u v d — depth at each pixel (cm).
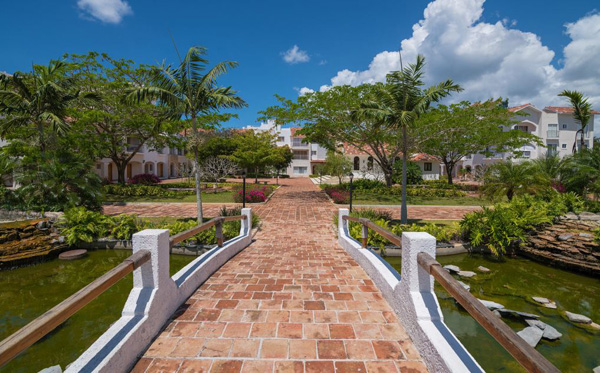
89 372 197
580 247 706
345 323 313
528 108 3150
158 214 1223
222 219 559
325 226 1001
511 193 1138
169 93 801
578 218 886
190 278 393
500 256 792
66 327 427
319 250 679
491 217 807
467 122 1554
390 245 775
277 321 317
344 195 1683
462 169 3322
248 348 267
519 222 812
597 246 680
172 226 818
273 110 1638
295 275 480
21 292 567
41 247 739
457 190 2131
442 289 583
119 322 258
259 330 298
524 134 1844
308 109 1554
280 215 1223
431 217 1219
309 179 4156
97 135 1795
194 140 859
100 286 204
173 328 301
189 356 255
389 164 2027
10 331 438
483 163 3391
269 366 242
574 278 656
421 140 1708
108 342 229
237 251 652
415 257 282
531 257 777
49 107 1102
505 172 1134
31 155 1216
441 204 1598
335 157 2392
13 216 955
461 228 835
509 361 365
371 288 418
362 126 1677
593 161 1114
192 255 769
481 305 179
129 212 1273
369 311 342
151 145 2208
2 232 737
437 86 873
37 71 1170
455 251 801
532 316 472
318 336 287
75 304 180
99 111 1600
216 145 3488
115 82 1616
